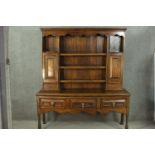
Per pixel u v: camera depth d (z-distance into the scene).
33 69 4.20
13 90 4.23
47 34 3.84
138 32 4.11
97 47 4.11
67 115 4.31
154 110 4.24
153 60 4.18
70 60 4.14
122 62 3.92
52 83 3.96
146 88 4.25
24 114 4.29
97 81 4.02
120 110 3.74
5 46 2.57
